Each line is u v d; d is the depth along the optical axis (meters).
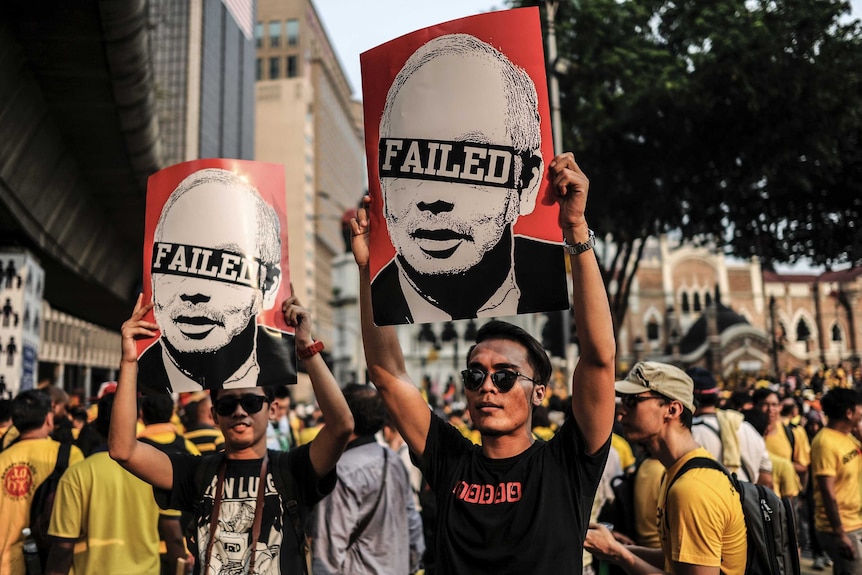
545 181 2.44
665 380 3.23
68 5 9.72
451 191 2.54
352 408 4.36
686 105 18.47
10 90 11.22
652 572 2.95
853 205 20.58
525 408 2.56
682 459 3.19
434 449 2.70
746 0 18.64
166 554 4.99
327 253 111.31
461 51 2.58
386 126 2.66
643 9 19.06
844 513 5.70
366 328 2.73
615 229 21.58
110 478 4.15
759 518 3.07
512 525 2.36
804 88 18.16
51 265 19.92
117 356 69.25
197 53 57.22
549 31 14.08
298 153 98.31
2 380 11.29
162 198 3.23
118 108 13.26
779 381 27.91
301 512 3.18
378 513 4.21
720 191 20.20
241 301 3.11
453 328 40.47
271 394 3.23
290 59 103.31
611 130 19.72
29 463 4.73
